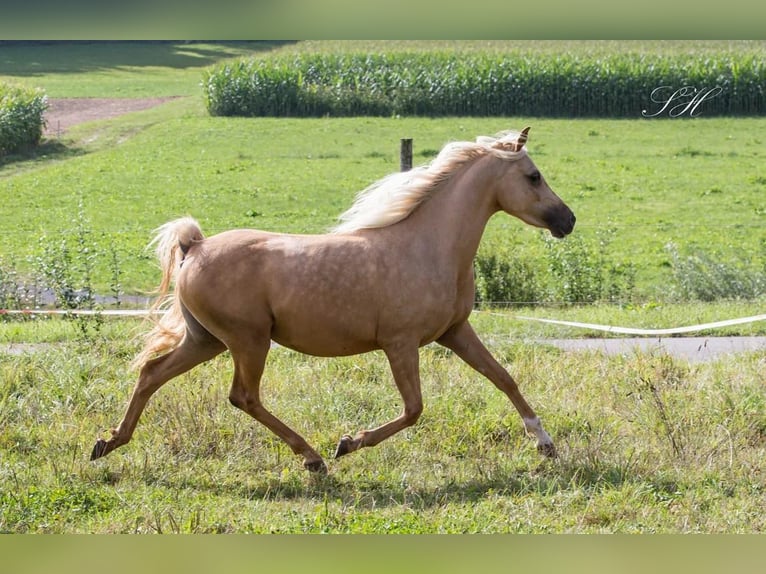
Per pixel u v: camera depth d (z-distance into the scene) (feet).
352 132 124.98
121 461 26.78
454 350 27.73
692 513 23.44
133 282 64.59
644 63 136.26
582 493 24.57
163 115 141.38
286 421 29.68
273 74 138.51
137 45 232.73
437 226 26.22
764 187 97.81
